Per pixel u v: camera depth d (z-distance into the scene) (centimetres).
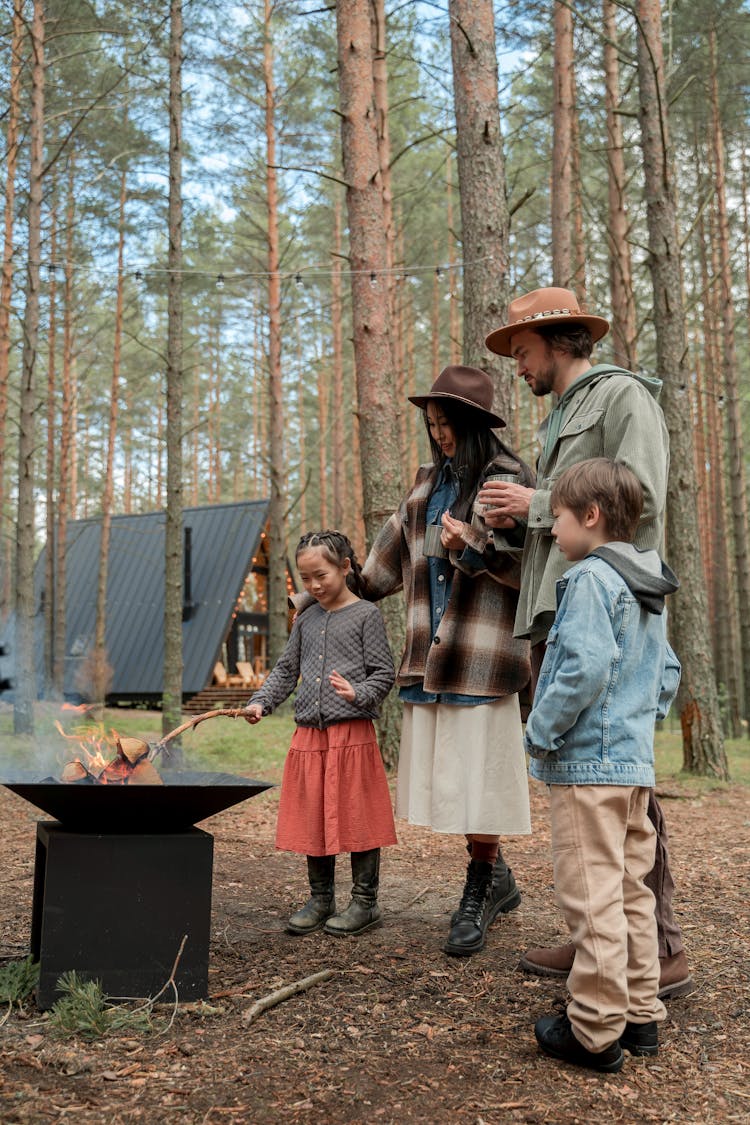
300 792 338
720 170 1534
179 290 1027
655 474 245
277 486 1517
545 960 285
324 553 341
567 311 282
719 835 557
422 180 1872
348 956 304
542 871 437
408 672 326
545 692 220
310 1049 226
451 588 324
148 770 284
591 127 1484
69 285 1599
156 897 256
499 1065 220
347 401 2773
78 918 250
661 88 878
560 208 1117
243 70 1438
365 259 785
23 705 1125
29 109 1228
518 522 281
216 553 2019
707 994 273
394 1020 246
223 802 253
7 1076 207
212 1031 237
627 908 229
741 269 1942
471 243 703
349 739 335
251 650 2289
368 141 785
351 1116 192
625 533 234
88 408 2450
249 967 291
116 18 1242
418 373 2842
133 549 2155
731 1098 205
